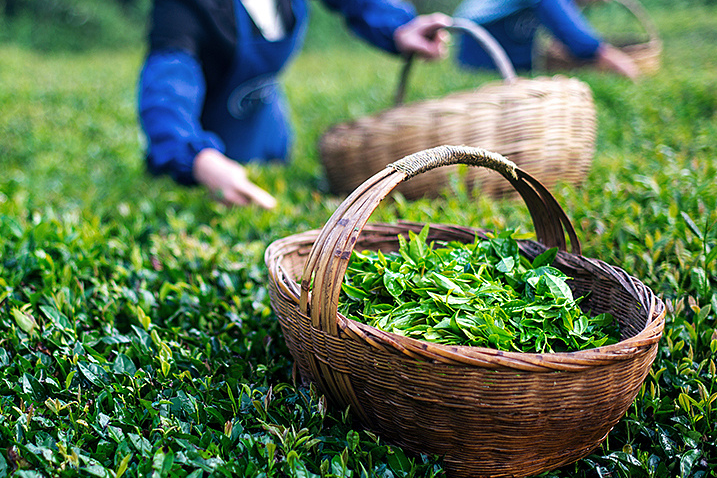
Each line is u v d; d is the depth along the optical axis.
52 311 1.81
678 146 3.47
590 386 1.23
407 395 1.28
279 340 1.88
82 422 1.39
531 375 1.20
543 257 1.68
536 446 1.31
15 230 2.34
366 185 1.34
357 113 5.55
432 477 1.31
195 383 1.64
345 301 1.57
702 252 1.99
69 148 4.63
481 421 1.26
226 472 1.28
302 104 6.23
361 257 1.66
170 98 2.77
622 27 10.83
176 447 1.39
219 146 2.79
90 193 3.34
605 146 3.71
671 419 1.49
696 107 4.44
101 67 9.84
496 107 2.65
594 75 5.48
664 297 1.89
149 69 2.83
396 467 1.34
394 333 1.31
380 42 3.42
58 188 3.55
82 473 1.29
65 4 15.52
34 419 1.42
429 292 1.48
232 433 1.41
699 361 1.69
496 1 6.45
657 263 2.06
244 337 1.87
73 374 1.62
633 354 1.24
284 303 1.46
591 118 2.93
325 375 1.39
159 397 1.55
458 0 19.41
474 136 2.67
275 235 2.55
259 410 1.47
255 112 3.80
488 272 1.65
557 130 2.76
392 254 1.72
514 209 2.65
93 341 1.79
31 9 15.57
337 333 1.31
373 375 1.30
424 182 2.84
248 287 2.12
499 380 1.20
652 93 4.71
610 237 2.18
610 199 2.52
